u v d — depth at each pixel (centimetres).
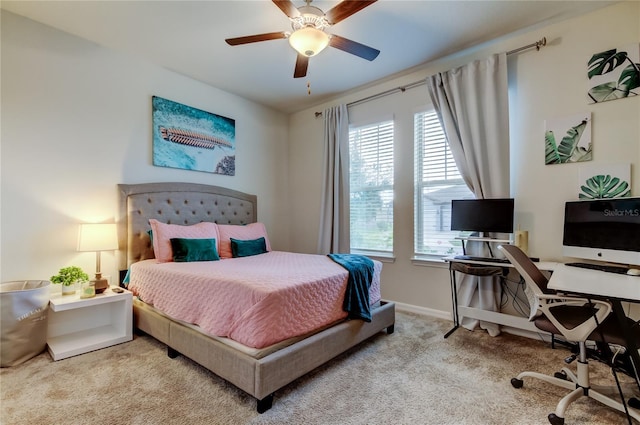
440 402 175
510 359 227
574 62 254
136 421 158
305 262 283
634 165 230
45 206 262
